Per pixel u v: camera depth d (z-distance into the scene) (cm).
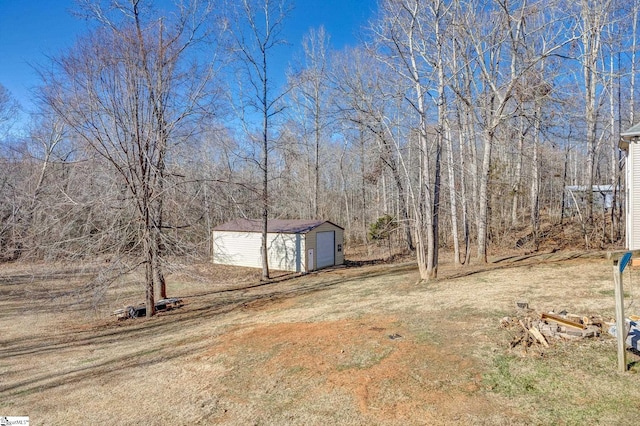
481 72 1609
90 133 1019
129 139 1052
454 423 374
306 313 888
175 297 1388
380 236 2180
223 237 2123
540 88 1291
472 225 1825
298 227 1956
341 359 558
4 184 2017
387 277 1341
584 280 861
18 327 1025
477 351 520
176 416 462
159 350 740
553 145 2109
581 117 1545
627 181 1117
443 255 1894
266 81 1720
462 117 1596
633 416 346
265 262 1711
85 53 1323
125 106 1052
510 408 384
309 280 1562
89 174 1039
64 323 1054
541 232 1953
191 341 774
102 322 1055
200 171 1372
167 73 1120
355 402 438
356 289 1149
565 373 434
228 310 1082
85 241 1004
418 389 445
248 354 639
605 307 633
